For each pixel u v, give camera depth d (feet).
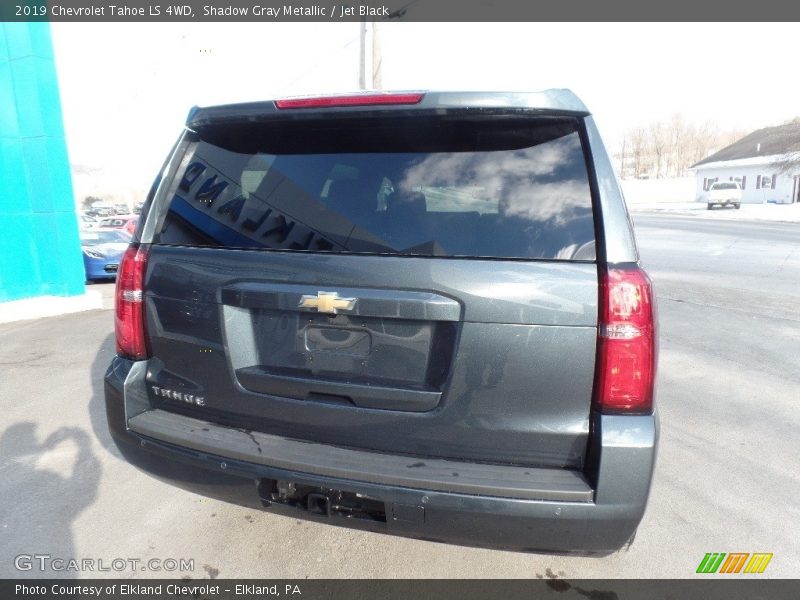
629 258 5.67
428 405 6.03
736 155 161.99
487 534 5.85
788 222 79.71
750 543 8.43
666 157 303.48
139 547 8.25
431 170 6.31
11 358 17.93
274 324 6.54
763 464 10.91
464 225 6.01
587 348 5.63
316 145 6.84
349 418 6.32
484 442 5.96
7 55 24.06
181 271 6.88
